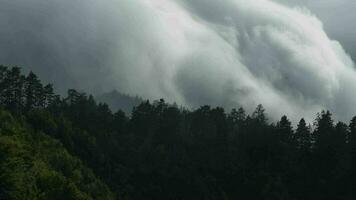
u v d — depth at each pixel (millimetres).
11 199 70438
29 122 153500
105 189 138000
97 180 138750
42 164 108375
